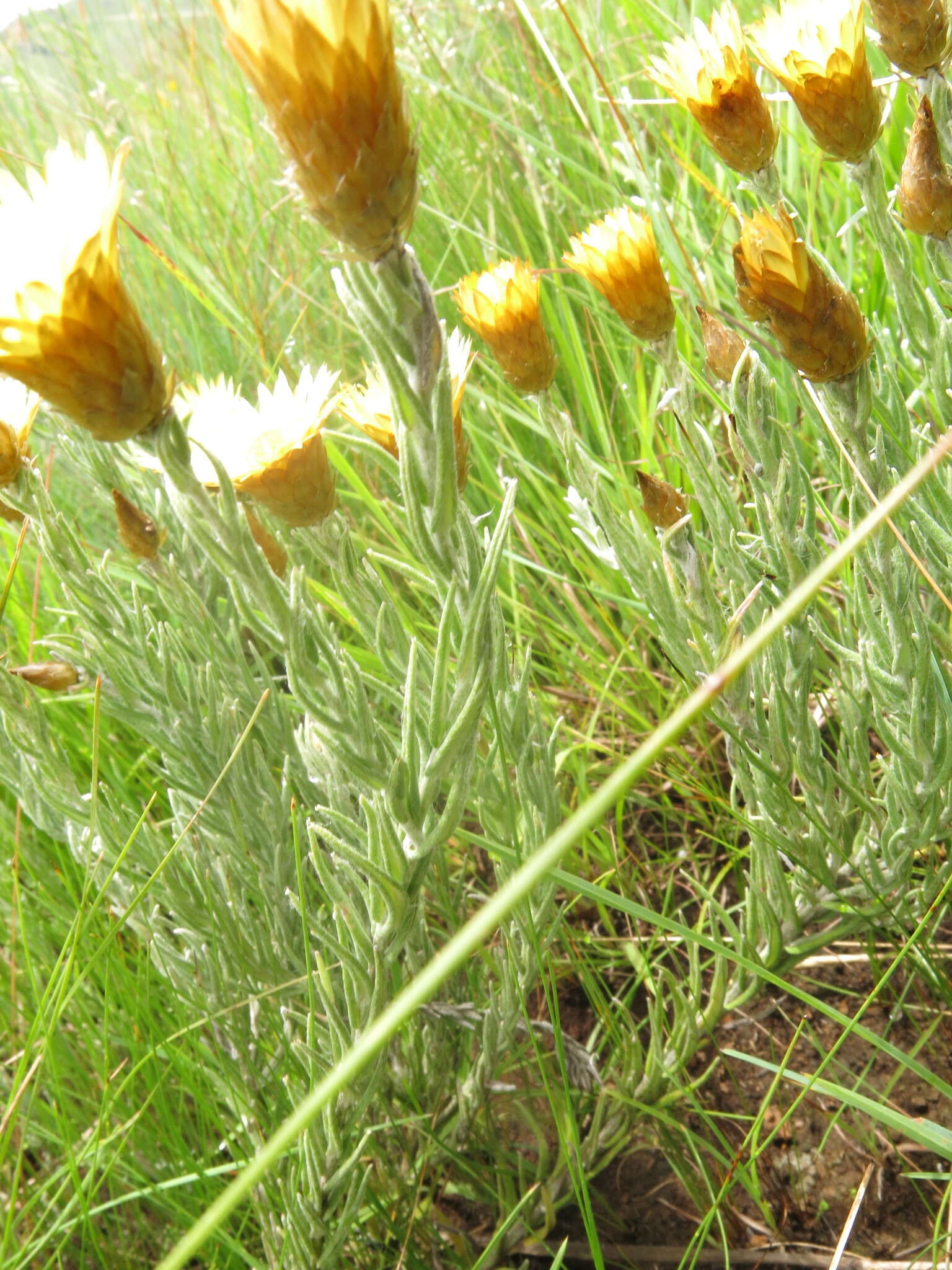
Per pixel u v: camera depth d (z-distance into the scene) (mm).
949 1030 258
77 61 586
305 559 320
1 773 241
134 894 242
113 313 144
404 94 138
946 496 220
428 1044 252
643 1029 283
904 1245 241
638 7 371
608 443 326
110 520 365
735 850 268
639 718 303
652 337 224
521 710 216
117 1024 261
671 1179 259
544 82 456
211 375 410
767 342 265
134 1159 249
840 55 202
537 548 347
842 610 263
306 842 248
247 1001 228
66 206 148
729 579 240
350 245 143
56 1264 253
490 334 219
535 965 237
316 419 187
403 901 183
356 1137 234
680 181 384
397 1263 240
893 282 225
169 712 228
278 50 133
